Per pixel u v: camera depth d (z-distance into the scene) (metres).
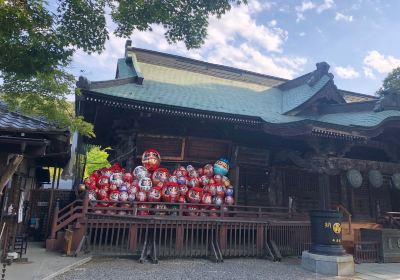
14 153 6.56
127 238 9.87
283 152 12.69
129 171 11.86
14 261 7.66
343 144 10.80
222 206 11.24
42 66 4.72
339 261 8.80
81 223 9.50
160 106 11.34
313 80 16.81
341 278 8.41
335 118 14.44
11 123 6.80
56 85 5.41
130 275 7.50
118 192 10.54
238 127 12.95
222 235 10.60
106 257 9.45
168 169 12.69
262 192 13.82
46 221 12.68
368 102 13.70
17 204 9.97
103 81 12.47
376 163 11.64
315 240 9.62
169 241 10.35
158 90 13.96
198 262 9.56
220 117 12.16
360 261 10.93
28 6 4.41
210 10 9.31
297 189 14.39
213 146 13.16
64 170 14.65
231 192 12.13
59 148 8.81
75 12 6.45
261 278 7.95
